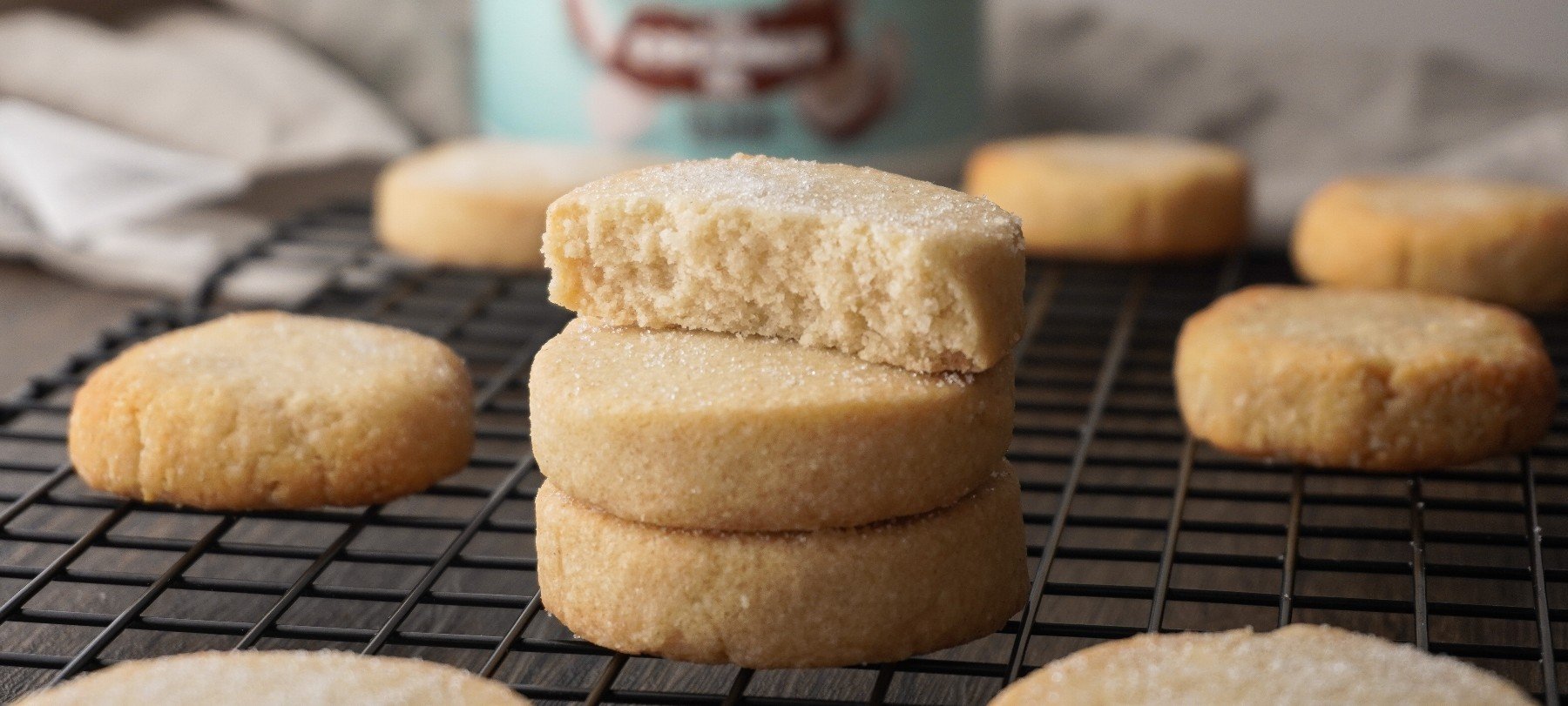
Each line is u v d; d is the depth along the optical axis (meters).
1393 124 0.61
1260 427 0.44
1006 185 0.54
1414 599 0.39
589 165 0.55
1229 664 0.35
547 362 0.39
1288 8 0.68
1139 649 0.35
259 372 0.42
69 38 0.58
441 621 0.40
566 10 0.56
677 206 0.39
